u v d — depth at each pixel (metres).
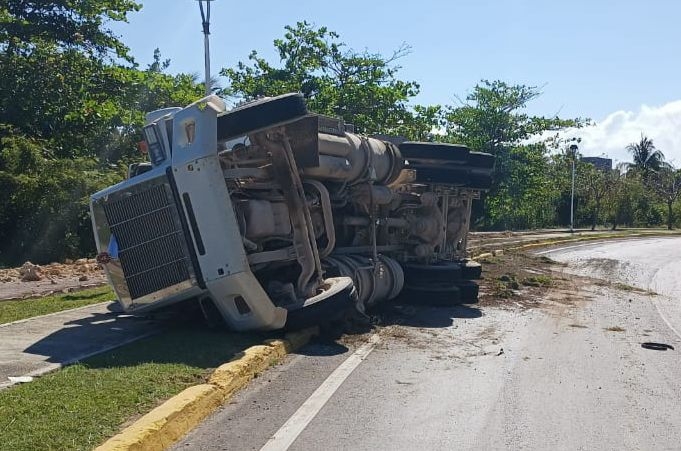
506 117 45.31
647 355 10.13
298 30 33.19
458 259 16.11
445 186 14.34
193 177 8.69
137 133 30.22
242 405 6.81
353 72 33.56
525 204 49.84
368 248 12.77
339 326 10.77
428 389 7.68
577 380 8.38
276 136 9.55
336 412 6.72
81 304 11.64
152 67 46.44
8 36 25.92
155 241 8.84
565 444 6.08
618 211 68.62
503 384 8.03
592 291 17.72
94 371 6.99
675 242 41.53
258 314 8.90
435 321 12.15
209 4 20.05
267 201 9.66
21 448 4.83
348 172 11.50
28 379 6.66
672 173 79.38
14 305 11.45
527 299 15.52
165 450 5.52
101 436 5.20
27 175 21.58
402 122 33.62
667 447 6.11
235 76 32.88
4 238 21.39
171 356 7.80
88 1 27.14
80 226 21.95
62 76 26.39
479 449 5.88
